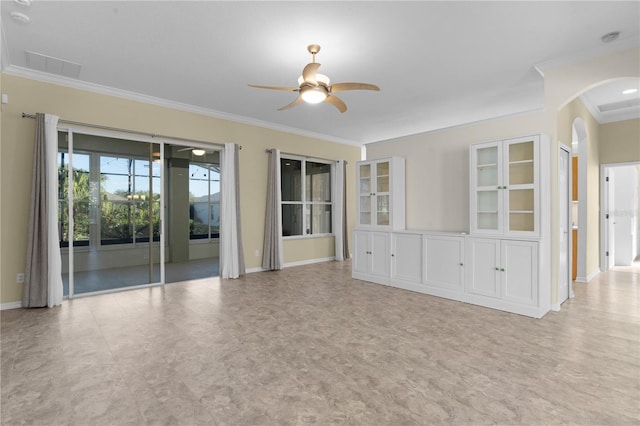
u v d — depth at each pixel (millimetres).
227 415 1858
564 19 2814
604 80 3367
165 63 3672
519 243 3648
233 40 3172
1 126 3703
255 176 6070
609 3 2588
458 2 2580
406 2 2576
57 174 4000
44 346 2783
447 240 4281
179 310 3787
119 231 4680
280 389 2127
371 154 5762
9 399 2010
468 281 4070
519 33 3043
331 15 2762
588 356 2594
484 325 3285
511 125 4078
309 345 2814
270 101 4965
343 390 2115
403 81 4160
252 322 3391
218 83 4258
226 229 5555
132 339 2938
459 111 5395
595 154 5758
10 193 3770
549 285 3701
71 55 3479
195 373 2332
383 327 3240
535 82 4195
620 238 6992
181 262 7426
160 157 5035
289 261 6734
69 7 2645
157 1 2566
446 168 4746
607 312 3703
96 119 4312
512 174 3832
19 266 3834
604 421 1798
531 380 2232
